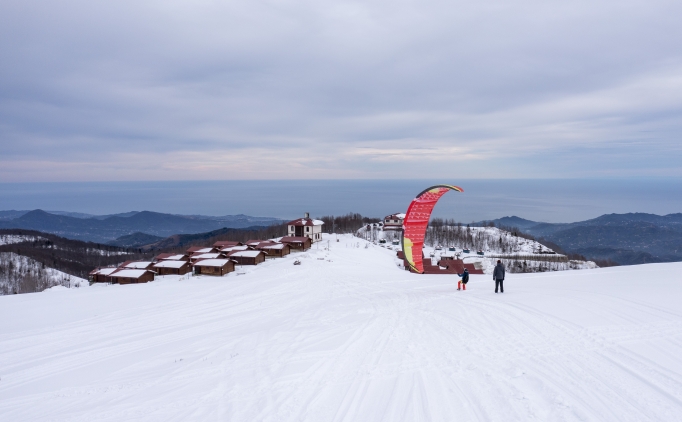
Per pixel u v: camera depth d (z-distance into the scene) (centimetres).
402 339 1498
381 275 4478
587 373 1019
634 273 2775
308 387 1138
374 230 11831
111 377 1545
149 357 1762
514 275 3488
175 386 1303
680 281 2197
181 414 1066
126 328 2569
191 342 1948
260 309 2834
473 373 1102
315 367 1294
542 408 870
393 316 1931
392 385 1087
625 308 1579
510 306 1802
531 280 2945
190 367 1497
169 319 2770
